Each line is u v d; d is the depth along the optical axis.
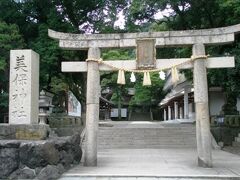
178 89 43.34
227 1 18.53
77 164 13.93
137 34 13.78
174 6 23.47
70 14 26.91
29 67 12.90
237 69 18.52
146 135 24.59
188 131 25.22
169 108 57.28
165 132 25.08
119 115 62.16
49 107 28.05
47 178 10.64
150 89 57.19
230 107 26.14
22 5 25.17
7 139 12.03
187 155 17.66
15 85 12.85
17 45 23.02
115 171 11.98
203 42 13.48
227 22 21.23
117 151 20.06
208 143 13.01
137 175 11.16
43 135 12.17
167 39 13.65
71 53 24.05
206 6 22.83
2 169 10.61
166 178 10.95
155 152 19.39
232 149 20.69
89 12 27.48
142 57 13.68
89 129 13.58
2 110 26.33
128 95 66.56
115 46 13.84
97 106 13.73
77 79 29.34
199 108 13.17
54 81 28.80
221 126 24.88
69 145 13.05
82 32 27.56
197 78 13.30
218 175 11.06
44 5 25.47
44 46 23.59
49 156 10.91
